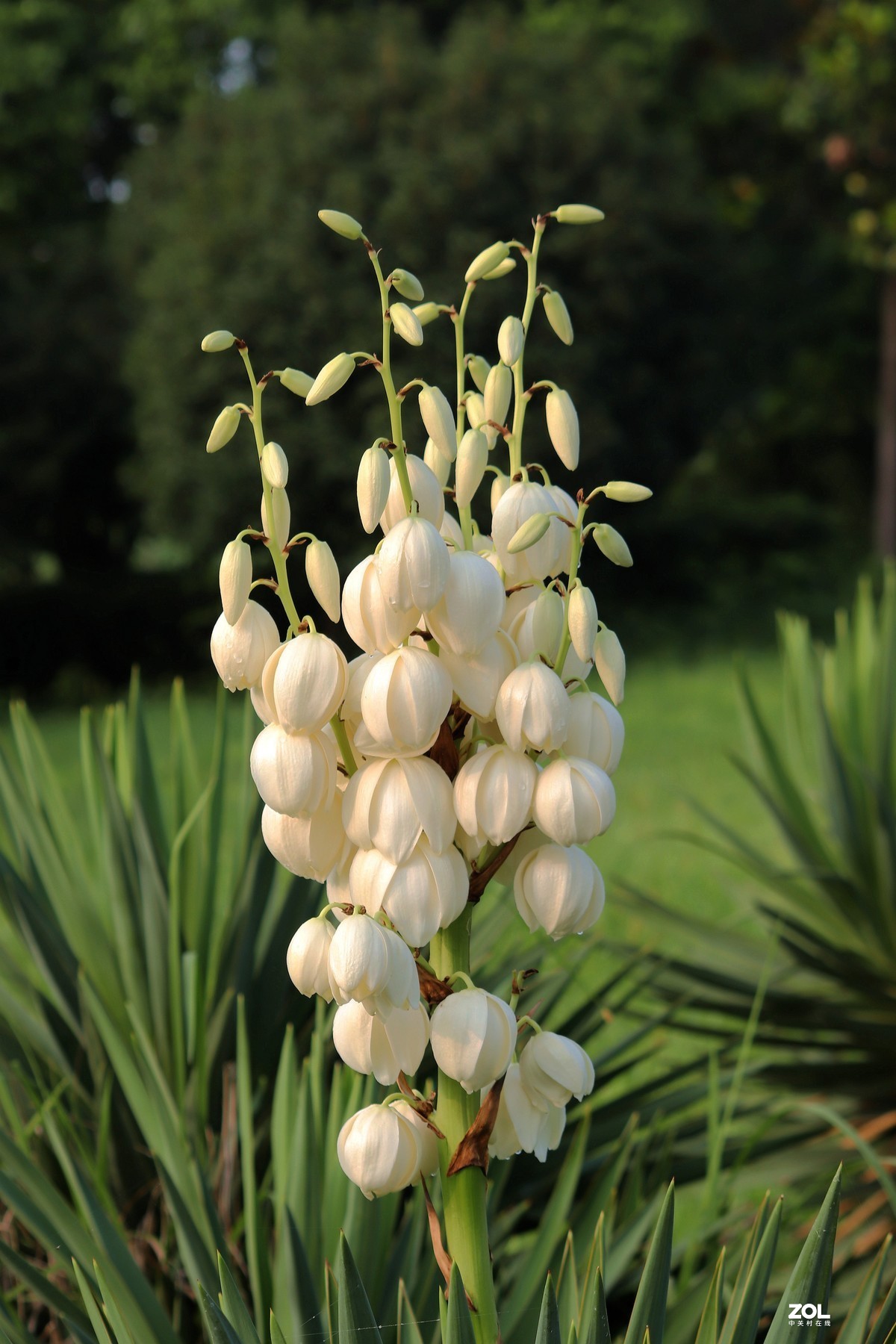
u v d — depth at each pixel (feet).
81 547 51.44
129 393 46.60
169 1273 5.79
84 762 7.59
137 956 6.62
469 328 36.42
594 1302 3.37
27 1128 6.00
